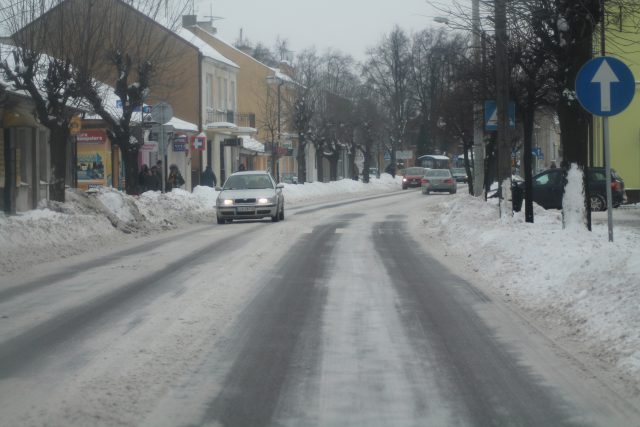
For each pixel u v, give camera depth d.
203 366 8.03
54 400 6.84
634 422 6.30
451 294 12.57
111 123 30.03
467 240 19.73
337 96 72.50
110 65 31.62
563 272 12.32
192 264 16.58
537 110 32.38
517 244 15.87
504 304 11.63
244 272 15.11
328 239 22.33
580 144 16.77
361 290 12.98
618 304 9.65
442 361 8.26
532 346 8.91
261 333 9.60
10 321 10.59
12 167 25.27
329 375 7.70
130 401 6.83
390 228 26.72
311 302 11.80
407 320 10.45
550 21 16.12
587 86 12.96
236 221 31.83
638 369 7.57
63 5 25.25
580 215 16.78
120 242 22.86
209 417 6.42
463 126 43.25
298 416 6.45
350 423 6.27
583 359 8.28
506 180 22.00
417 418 6.39
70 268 16.58
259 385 7.36
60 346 8.98
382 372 7.82
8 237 18.28
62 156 24.97
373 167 114.50
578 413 6.52
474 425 6.23
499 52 21.59
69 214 23.30
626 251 12.09
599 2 15.53
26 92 25.17
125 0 29.33
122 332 9.65
